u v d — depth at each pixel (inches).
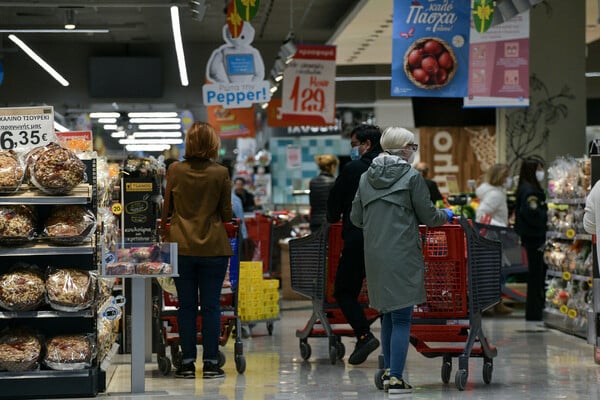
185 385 382.6
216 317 401.4
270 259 721.0
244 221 697.6
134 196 434.3
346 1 1023.6
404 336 356.2
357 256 424.2
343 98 1343.5
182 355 403.5
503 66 712.4
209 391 366.9
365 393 361.4
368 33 1095.0
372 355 479.2
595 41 1268.5
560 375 408.2
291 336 568.7
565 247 573.6
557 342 526.0
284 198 1343.5
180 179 396.2
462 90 652.1
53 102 1253.7
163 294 419.2
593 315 499.5
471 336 372.5
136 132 1268.5
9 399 346.9
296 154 1266.0
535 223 630.5
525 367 432.8
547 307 606.2
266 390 368.8
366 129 436.5
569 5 927.0
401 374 358.3
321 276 446.3
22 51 1242.0
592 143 506.6
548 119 933.8
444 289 380.2
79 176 354.6
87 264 376.8
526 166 634.2
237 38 723.4
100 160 425.7
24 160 360.2
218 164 402.9
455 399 347.3
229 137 1164.5
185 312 400.2
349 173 426.9
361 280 430.6
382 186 356.5
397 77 649.6
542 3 927.7
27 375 347.3
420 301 354.0
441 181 1234.0
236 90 722.8
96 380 355.9
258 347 515.2
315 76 965.8
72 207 362.9
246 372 420.2
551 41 928.3
